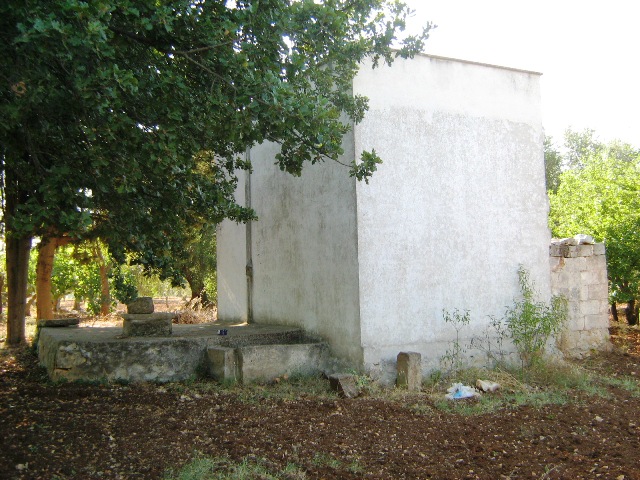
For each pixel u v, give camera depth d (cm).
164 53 587
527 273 934
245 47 555
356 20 670
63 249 1662
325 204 873
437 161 873
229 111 546
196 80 606
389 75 843
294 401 707
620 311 1655
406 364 774
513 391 780
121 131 528
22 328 1190
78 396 704
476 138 911
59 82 505
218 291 1255
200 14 568
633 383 848
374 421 634
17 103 460
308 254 914
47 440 538
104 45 431
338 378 746
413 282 837
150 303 868
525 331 888
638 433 614
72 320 1054
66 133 562
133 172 535
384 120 834
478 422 644
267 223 1045
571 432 617
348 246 818
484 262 901
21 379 814
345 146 825
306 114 535
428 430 610
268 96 536
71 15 429
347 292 819
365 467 505
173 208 679
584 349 1026
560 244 1019
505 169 935
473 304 884
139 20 496
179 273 764
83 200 518
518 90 962
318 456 525
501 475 494
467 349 872
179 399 703
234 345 841
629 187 1235
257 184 1084
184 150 622
